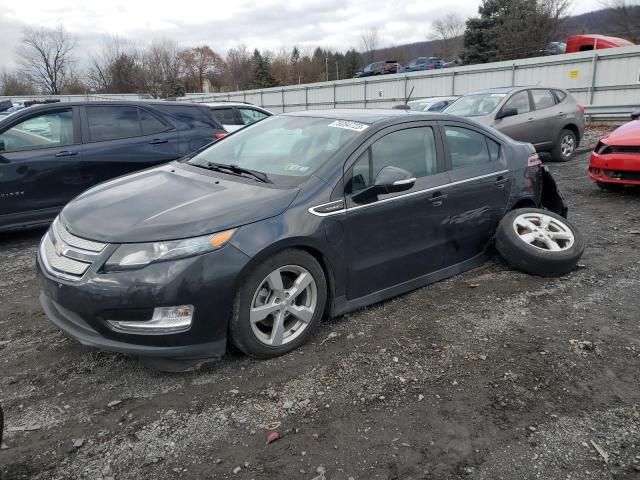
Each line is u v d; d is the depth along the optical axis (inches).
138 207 123.9
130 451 95.2
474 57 1520.7
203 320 111.7
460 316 149.0
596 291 166.4
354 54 2726.4
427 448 95.7
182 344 111.3
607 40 808.9
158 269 108.2
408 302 158.9
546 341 134.5
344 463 91.8
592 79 682.8
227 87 3026.6
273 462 92.2
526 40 1405.0
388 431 100.3
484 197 177.6
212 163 157.1
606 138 296.5
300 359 126.1
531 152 202.2
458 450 95.3
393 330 140.8
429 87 917.2
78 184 249.4
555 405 108.5
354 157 141.0
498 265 191.3
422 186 156.3
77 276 111.4
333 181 134.8
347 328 141.9
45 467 91.2
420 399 110.3
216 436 99.1
